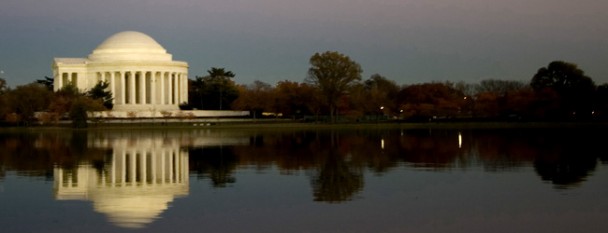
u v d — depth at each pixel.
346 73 196.00
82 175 60.56
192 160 74.81
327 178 56.59
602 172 58.44
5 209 42.44
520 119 199.12
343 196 46.62
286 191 49.12
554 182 52.34
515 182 52.75
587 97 190.88
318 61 196.00
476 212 40.44
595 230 35.47
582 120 193.12
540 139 109.12
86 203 44.53
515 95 199.88
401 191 48.62
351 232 35.66
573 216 38.84
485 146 92.94
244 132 152.12
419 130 156.62
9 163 72.56
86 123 172.38
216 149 92.62
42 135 142.00
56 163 72.38
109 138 127.62
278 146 98.25
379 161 71.56
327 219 38.72
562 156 74.69
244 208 42.25
